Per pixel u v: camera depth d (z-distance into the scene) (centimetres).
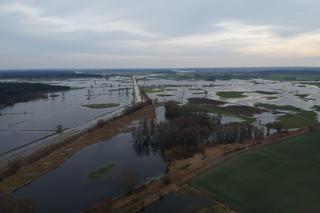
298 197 7538
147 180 8788
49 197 7950
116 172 9538
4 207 6931
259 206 7225
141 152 11575
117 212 6956
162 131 12319
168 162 10194
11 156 11138
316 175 8662
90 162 10506
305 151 10469
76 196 7975
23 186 8656
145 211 7019
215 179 8525
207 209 7081
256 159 9819
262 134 12656
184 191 7931
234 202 7400
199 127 12712
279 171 8938
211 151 10888
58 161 10562
